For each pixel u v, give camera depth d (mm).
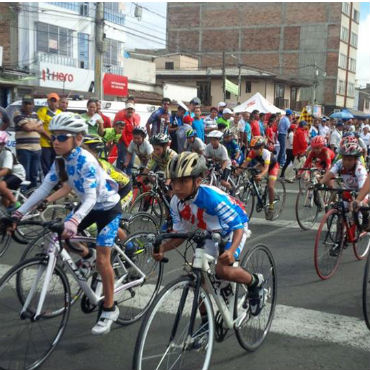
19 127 7711
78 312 3814
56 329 3049
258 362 3053
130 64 33156
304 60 51219
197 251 2646
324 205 6961
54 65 23688
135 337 3434
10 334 2922
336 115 24641
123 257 3576
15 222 3014
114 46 29375
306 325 3598
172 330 2541
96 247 3186
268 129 13461
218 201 2711
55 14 24812
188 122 10312
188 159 2605
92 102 7941
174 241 2902
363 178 4871
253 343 3232
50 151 8133
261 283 3107
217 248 2910
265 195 7414
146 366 2457
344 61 52250
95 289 3336
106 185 3207
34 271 2881
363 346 3275
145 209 6234
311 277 4770
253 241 6152
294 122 17156
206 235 2607
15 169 5379
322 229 4656
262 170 7211
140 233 3801
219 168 7582
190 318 2621
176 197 2895
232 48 53781
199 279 2648
